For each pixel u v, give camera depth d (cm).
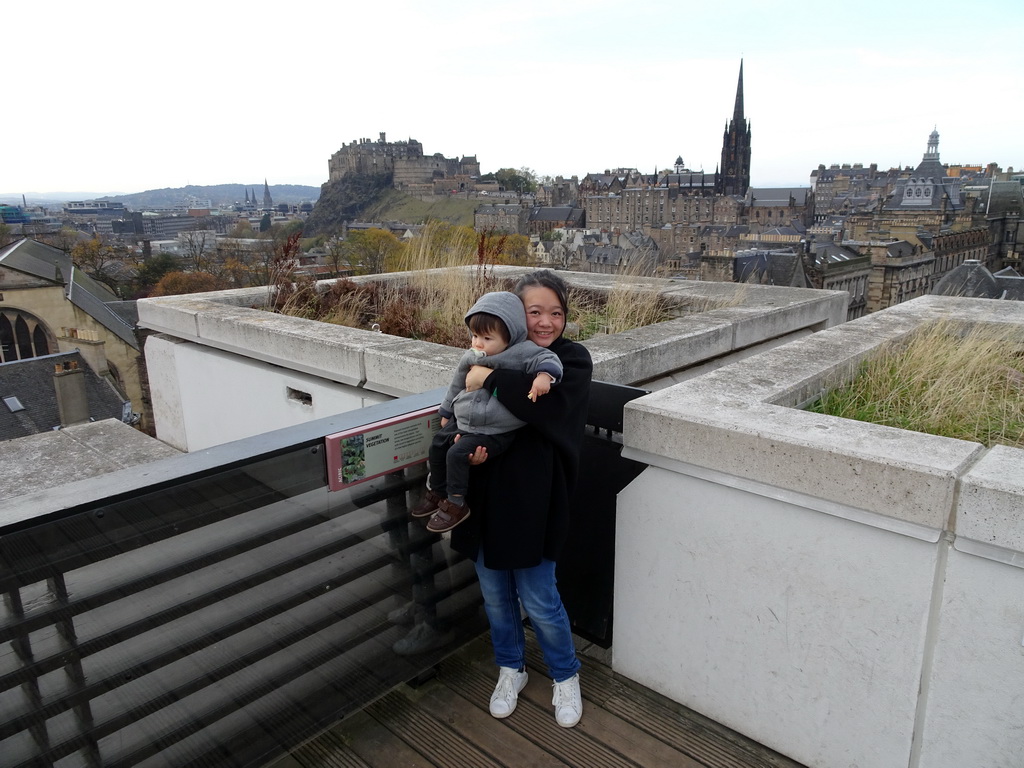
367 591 235
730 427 211
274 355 444
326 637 225
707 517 225
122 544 170
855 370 334
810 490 197
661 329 424
